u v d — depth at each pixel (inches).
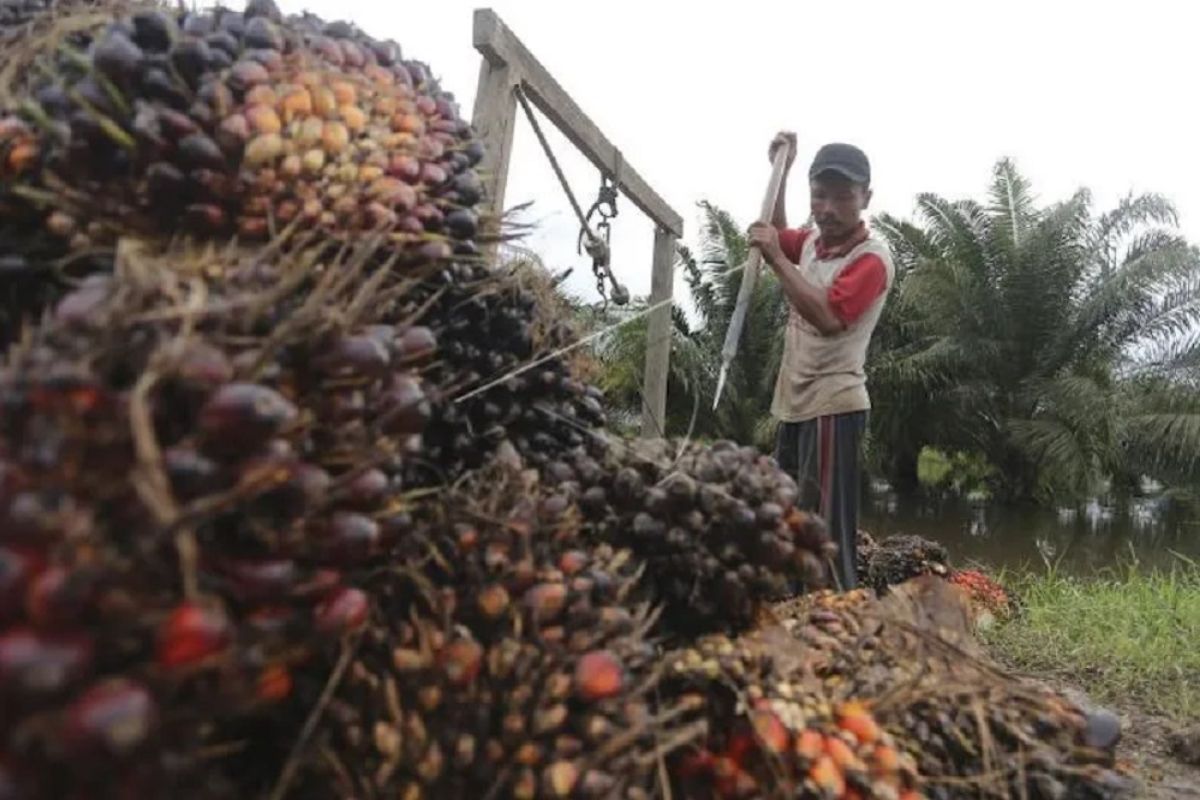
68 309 27.1
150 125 39.0
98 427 25.0
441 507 40.8
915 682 48.9
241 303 30.5
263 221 41.6
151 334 27.6
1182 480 725.3
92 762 22.4
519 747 34.3
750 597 48.9
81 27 45.7
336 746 34.3
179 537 25.0
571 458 52.2
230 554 29.0
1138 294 793.6
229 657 26.8
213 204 40.6
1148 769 101.9
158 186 39.5
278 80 42.4
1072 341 805.9
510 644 35.6
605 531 48.6
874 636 55.0
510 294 54.6
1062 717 54.2
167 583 25.5
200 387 27.0
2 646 22.2
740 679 43.3
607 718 35.7
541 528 41.5
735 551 47.8
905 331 855.1
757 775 41.9
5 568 22.6
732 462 50.6
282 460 28.4
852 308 115.9
